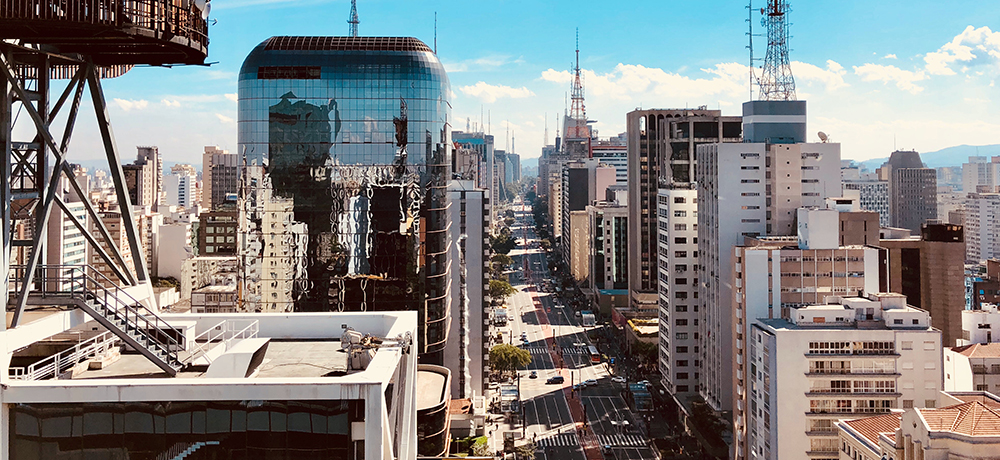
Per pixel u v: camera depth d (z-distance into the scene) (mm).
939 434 78750
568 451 164875
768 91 179500
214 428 35969
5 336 36875
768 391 117812
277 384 36000
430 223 142375
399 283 140875
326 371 43938
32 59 43781
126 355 47094
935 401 113312
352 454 36250
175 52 44125
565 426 182750
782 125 174125
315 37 142250
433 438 119250
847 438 99250
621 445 168125
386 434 38250
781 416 114875
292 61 139000
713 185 167375
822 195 163625
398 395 43938
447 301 148750
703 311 177375
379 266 140625
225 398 35906
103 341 46844
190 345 46250
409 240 140875
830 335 114438
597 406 198625
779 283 133375
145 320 43281
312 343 50500
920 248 173500
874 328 117562
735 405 136125
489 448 155250
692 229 188375
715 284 165375
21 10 36938
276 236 138625
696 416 166250
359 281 140000
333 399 36094
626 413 192125
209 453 35969
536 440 172250
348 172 139625
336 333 51812
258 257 138625
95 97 45656
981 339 123188
